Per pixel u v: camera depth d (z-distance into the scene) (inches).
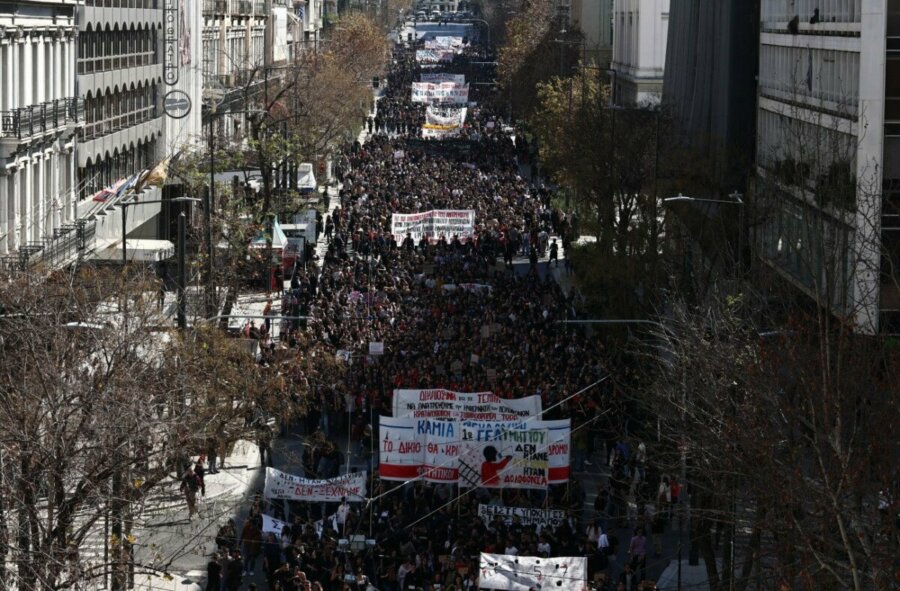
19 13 2903.5
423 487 2095.2
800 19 3289.9
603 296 3058.6
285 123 4712.1
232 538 1921.8
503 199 5177.2
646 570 2004.2
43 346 1691.7
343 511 1999.3
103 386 1560.0
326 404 2564.0
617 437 2128.4
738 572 1918.1
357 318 3144.7
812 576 1315.2
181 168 3777.1
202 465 2357.3
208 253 3016.7
